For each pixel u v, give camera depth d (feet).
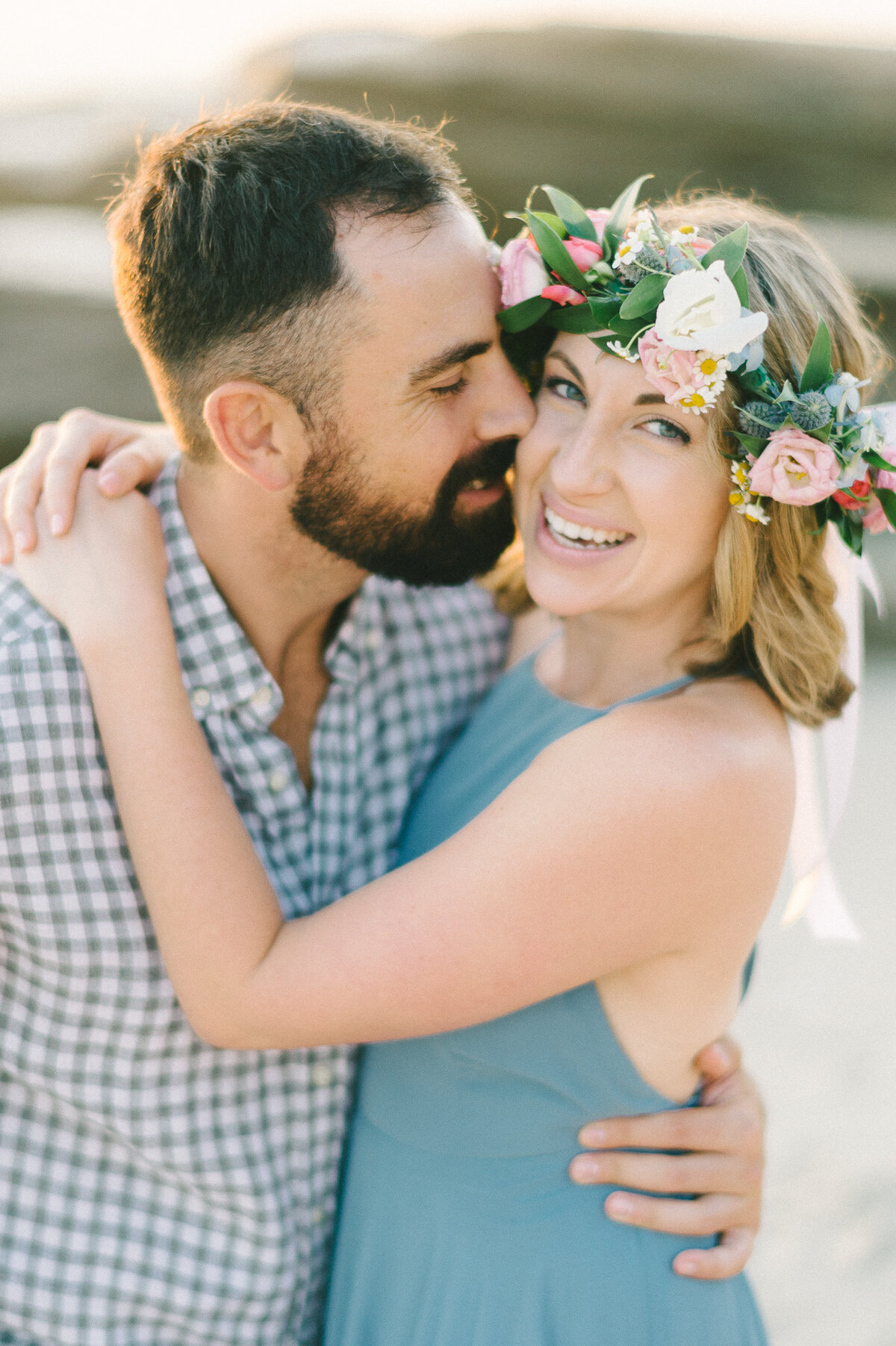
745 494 4.76
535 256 4.99
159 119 41.14
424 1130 5.26
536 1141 5.16
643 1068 5.10
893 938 13.65
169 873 4.58
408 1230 5.26
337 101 41.24
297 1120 5.32
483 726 5.92
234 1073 5.14
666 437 4.89
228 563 5.30
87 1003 4.95
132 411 27.48
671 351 4.57
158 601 4.91
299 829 5.48
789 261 4.92
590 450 4.91
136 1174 5.10
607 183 40.42
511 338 5.25
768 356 4.80
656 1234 5.21
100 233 35.37
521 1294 5.09
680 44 41.42
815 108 40.34
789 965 13.32
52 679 4.76
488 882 4.60
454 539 5.47
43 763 4.73
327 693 5.73
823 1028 12.14
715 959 4.93
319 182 4.79
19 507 5.08
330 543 5.24
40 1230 5.08
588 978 4.76
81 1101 5.02
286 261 4.76
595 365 4.87
